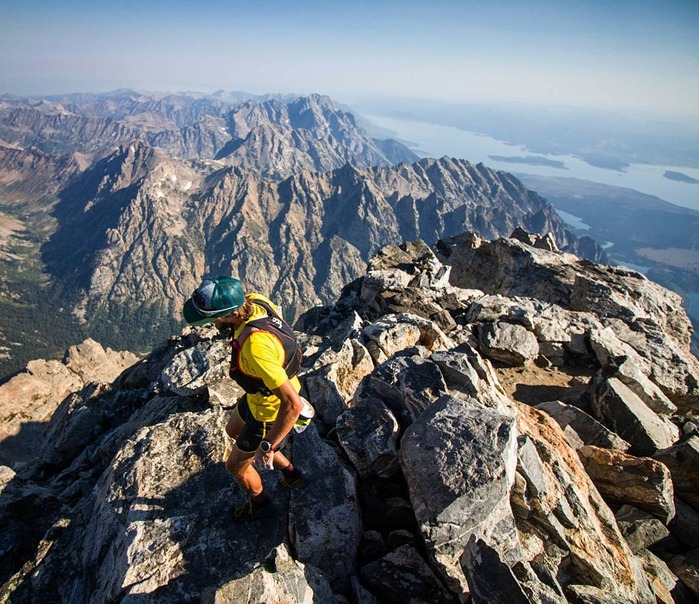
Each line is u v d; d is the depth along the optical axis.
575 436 12.66
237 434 7.72
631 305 26.52
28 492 12.14
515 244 36.78
